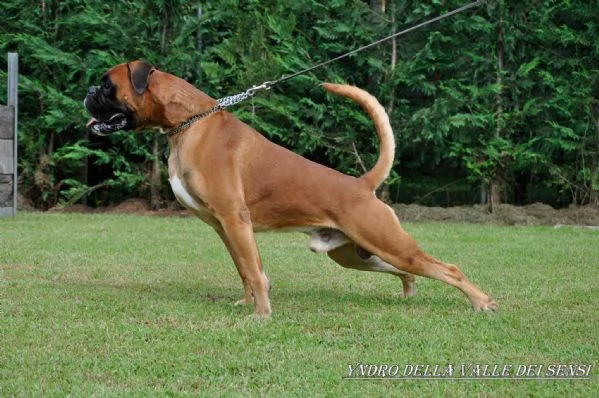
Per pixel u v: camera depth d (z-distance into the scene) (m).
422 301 7.13
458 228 13.31
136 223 13.26
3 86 15.19
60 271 8.41
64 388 4.43
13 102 13.67
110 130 6.75
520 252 10.34
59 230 12.00
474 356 5.19
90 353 5.12
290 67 14.84
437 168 16.69
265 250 10.41
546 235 12.36
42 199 15.72
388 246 6.54
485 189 15.45
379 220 6.50
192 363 4.94
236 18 15.04
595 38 14.50
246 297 6.92
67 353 5.11
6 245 10.20
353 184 6.54
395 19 14.73
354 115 14.61
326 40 15.30
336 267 9.05
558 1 14.89
